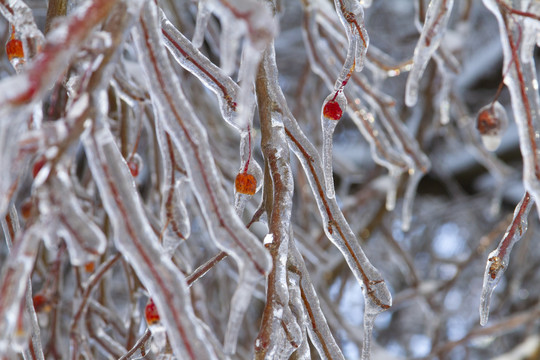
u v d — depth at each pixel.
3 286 0.76
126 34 0.78
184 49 0.89
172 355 0.83
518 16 0.93
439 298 2.37
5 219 0.88
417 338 3.06
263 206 0.89
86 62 0.83
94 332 1.10
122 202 0.78
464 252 2.90
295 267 0.87
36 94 0.74
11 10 0.86
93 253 0.76
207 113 1.62
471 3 1.85
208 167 0.80
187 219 0.89
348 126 2.58
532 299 2.71
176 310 0.78
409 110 2.44
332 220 0.90
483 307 0.91
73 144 0.77
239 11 0.76
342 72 0.89
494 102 0.97
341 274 2.19
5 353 0.76
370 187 2.12
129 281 1.12
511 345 2.74
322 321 0.88
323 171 0.90
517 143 2.23
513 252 2.78
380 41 2.41
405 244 2.80
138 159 1.04
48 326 1.31
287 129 0.90
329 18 1.21
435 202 2.73
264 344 0.84
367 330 0.90
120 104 1.07
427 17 0.98
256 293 1.57
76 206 0.77
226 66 0.76
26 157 0.77
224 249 0.80
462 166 2.43
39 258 1.29
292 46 2.37
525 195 0.92
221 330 1.59
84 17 0.75
